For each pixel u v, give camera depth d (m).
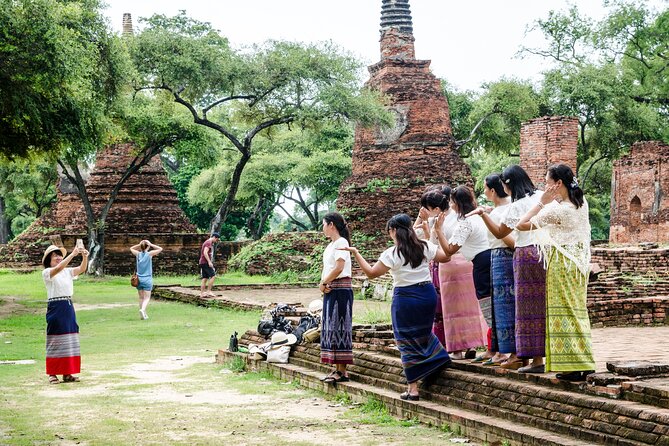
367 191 33.75
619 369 7.10
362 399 9.20
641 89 47.69
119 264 38.81
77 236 38.56
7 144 23.33
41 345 14.82
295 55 31.95
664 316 14.99
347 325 9.77
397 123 33.91
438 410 7.99
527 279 7.82
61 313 10.96
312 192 60.47
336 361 9.75
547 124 33.53
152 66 30.77
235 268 38.66
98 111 22.75
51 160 24.66
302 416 8.66
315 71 32.28
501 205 8.55
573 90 42.50
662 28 46.22
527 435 6.83
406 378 8.59
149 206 40.66
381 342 10.12
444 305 8.97
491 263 8.34
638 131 43.81
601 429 6.54
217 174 51.44
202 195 52.16
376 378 9.45
